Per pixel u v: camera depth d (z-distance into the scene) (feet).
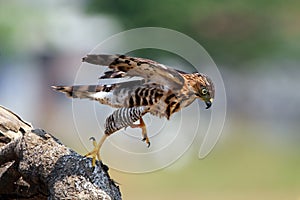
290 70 121.80
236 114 113.60
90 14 116.98
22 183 20.75
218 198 67.72
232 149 87.04
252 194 70.03
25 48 112.78
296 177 76.74
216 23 118.83
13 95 109.40
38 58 113.50
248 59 120.57
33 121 103.65
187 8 115.03
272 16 122.31
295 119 114.62
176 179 71.10
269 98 117.91
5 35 111.65
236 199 67.82
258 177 76.23
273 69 121.19
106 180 19.56
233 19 119.44
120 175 70.33
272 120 113.19
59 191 19.17
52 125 99.25
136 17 115.96
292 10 122.93
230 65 120.06
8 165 21.07
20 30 113.09
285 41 122.31
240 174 76.64
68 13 116.78
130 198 65.21
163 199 65.31
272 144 92.27
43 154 19.88
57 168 19.57
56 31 114.83
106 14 117.29
